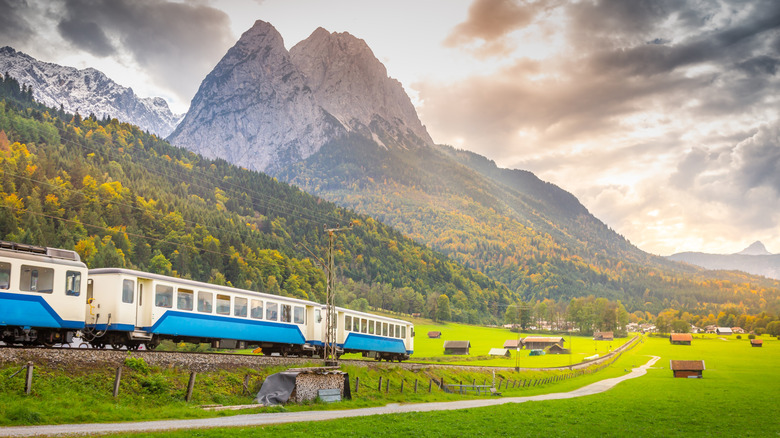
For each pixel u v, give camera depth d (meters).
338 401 45.38
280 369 47.41
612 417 48.56
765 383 108.00
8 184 193.00
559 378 108.44
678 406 62.50
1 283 32.88
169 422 29.75
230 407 36.84
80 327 36.56
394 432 31.69
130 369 35.72
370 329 68.06
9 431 23.81
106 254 161.62
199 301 44.41
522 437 33.91
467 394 66.00
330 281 51.75
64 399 29.98
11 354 31.14
